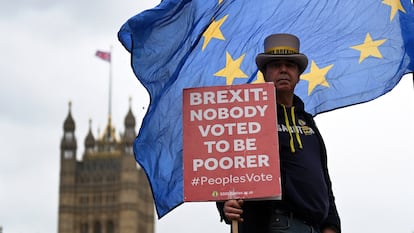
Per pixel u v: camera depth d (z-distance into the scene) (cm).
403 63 589
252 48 577
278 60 496
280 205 470
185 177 459
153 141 543
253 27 581
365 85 588
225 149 461
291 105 501
